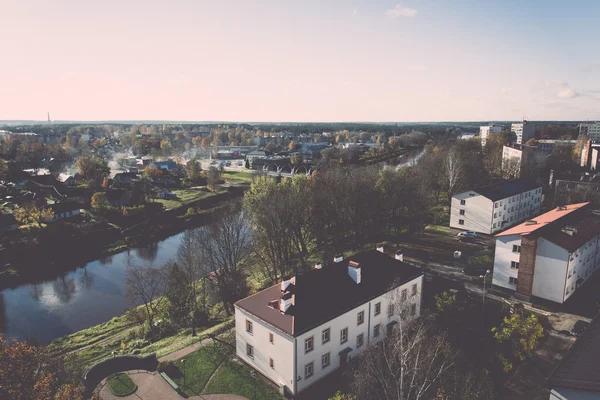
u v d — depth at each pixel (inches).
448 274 2967.5
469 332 2121.1
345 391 1754.4
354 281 2086.6
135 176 7564.0
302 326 1724.9
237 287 2962.6
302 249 3592.5
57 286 3582.7
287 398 1732.3
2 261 3907.5
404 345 1742.1
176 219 5605.3
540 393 1716.3
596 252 2898.6
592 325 1544.0
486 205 3892.7
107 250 4466.0
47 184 6461.6
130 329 2679.6
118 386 1823.3
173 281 2677.2
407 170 5452.8
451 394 1624.0
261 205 3213.6
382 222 4202.8
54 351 2412.6
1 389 1251.2
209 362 1996.8
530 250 2463.1
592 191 4675.2
